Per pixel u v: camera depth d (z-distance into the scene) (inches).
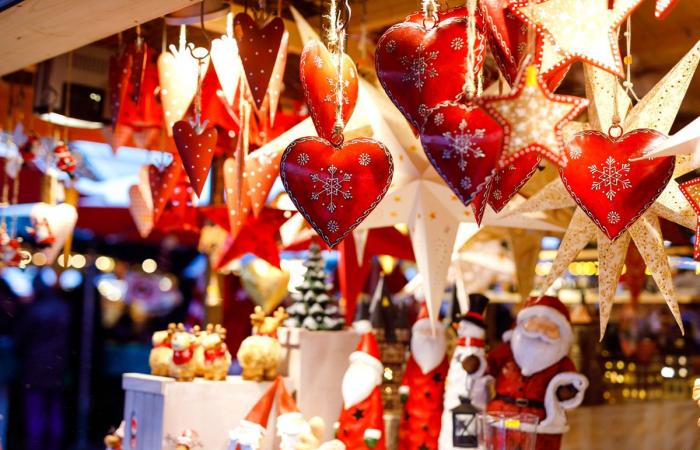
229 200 88.9
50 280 189.3
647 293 134.4
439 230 83.5
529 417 76.3
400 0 101.6
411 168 81.1
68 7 75.9
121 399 225.3
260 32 74.4
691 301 136.7
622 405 120.6
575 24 48.0
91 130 152.3
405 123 81.7
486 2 52.0
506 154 45.9
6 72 104.6
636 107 60.7
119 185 193.6
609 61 47.8
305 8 106.1
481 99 46.2
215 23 99.4
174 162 100.4
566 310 93.4
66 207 115.9
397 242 110.7
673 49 100.7
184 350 94.5
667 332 134.5
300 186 55.5
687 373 132.2
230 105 83.3
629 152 53.6
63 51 92.4
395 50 55.2
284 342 103.5
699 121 49.9
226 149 112.3
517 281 103.0
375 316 114.3
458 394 97.0
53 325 187.8
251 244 110.3
